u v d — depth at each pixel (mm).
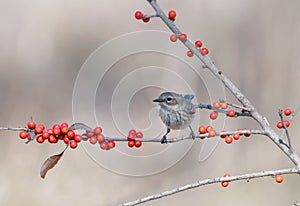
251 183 13117
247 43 17031
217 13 18172
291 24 16547
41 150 14773
